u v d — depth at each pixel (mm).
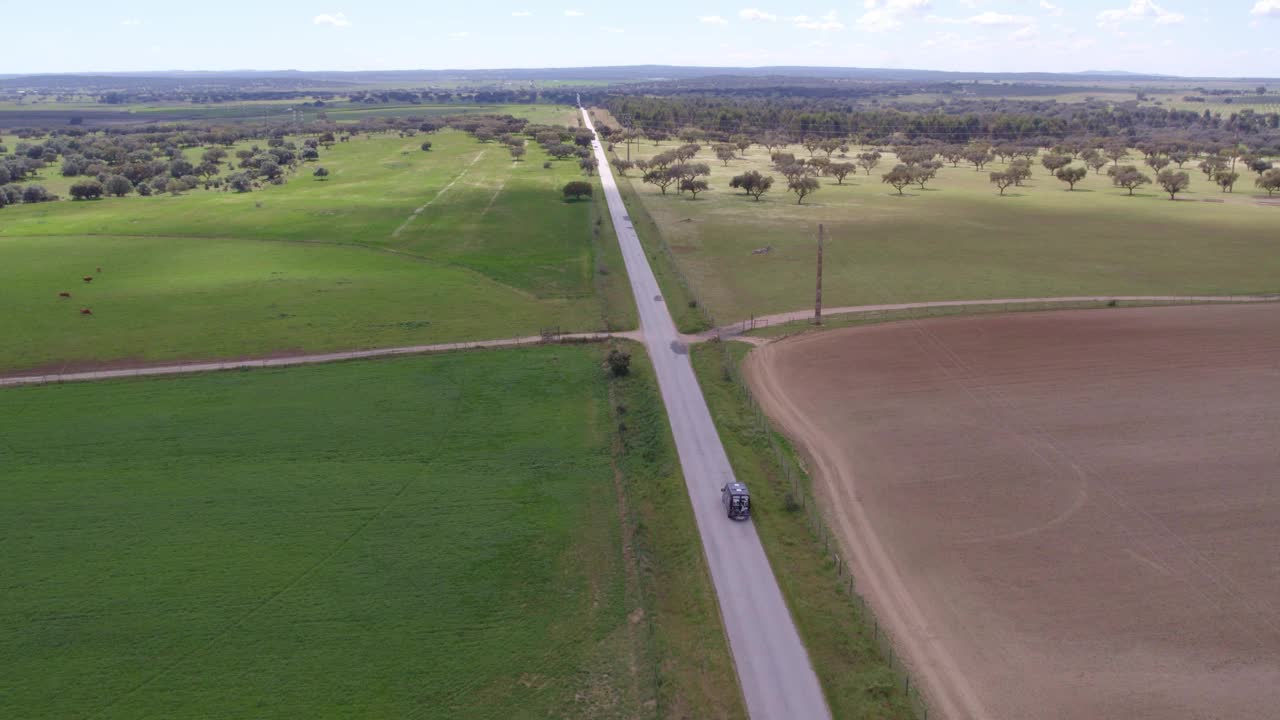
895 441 61688
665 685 37750
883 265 118312
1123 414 65125
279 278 110562
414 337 86625
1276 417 64062
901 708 36250
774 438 62500
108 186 190375
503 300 100688
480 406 69000
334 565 47344
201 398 70562
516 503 54031
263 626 42438
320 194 186625
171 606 43938
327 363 79000
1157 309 92500
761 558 47281
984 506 52719
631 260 121625
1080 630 41375
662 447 60438
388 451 61000
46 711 37062
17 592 44969
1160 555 47375
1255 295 98812
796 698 36844
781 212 165750
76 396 71000
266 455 60250
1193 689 37531
